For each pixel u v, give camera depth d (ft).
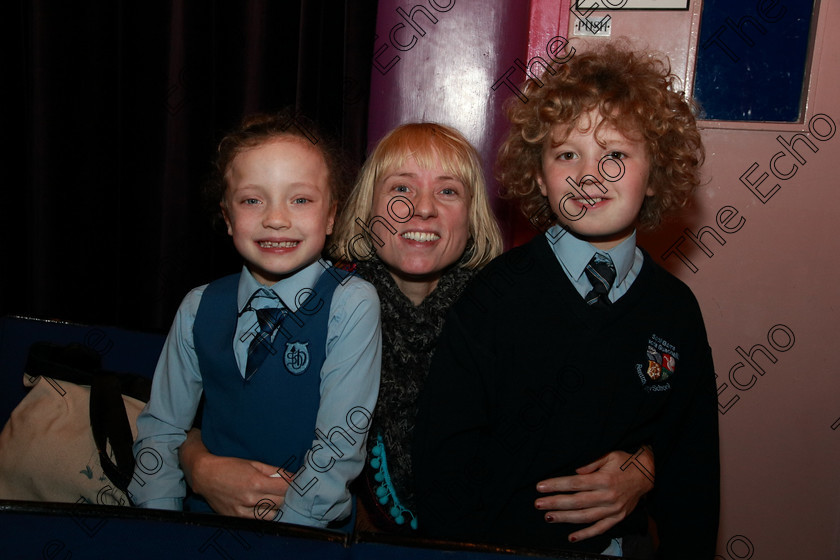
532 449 3.07
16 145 4.88
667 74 3.83
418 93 5.01
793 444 5.08
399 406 3.37
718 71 4.75
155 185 4.92
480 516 3.05
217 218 3.94
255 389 3.10
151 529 2.08
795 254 4.89
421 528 3.04
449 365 3.13
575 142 3.12
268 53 4.72
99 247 5.06
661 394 3.16
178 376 3.27
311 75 4.68
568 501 2.92
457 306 3.34
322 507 2.83
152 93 4.82
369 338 3.10
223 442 3.19
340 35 4.66
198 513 2.13
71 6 4.73
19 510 2.06
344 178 3.71
